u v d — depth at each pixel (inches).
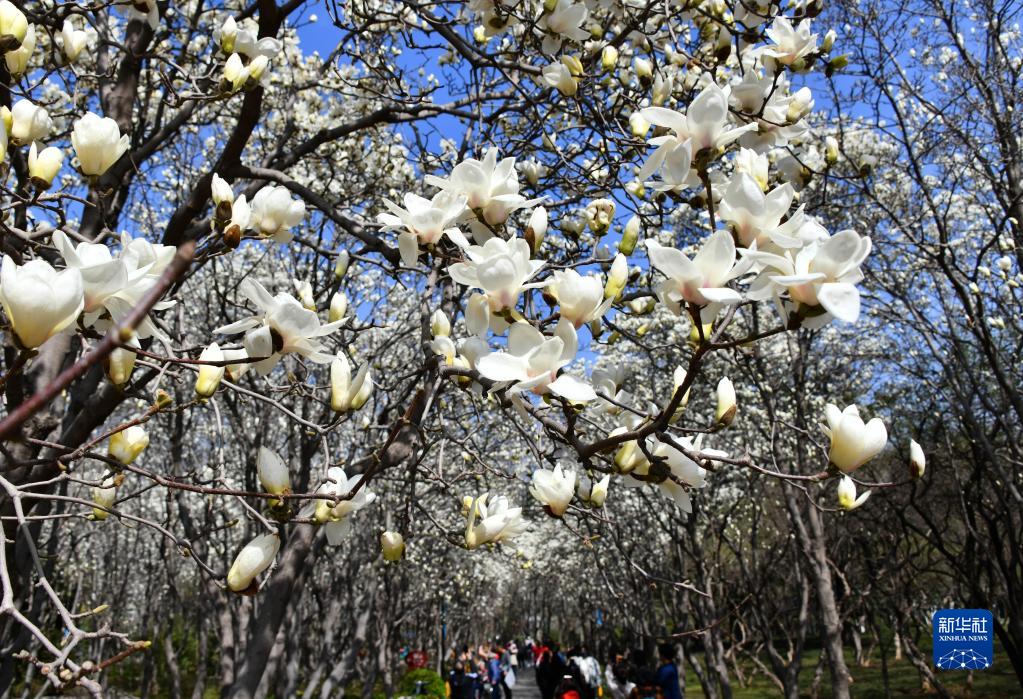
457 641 1302.9
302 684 793.6
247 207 92.4
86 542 583.5
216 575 80.2
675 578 453.1
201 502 323.0
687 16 155.0
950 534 517.3
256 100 150.1
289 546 192.9
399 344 363.3
